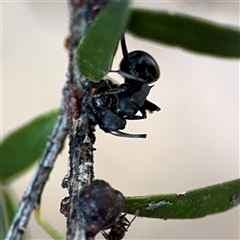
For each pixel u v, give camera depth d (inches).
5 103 5.5
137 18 3.4
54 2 5.4
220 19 4.4
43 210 5.2
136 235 5.4
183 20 3.4
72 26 3.2
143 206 3.1
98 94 3.2
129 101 3.3
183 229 5.5
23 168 3.6
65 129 3.3
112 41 2.9
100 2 3.2
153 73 3.4
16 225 3.3
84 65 2.9
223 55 3.4
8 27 5.5
